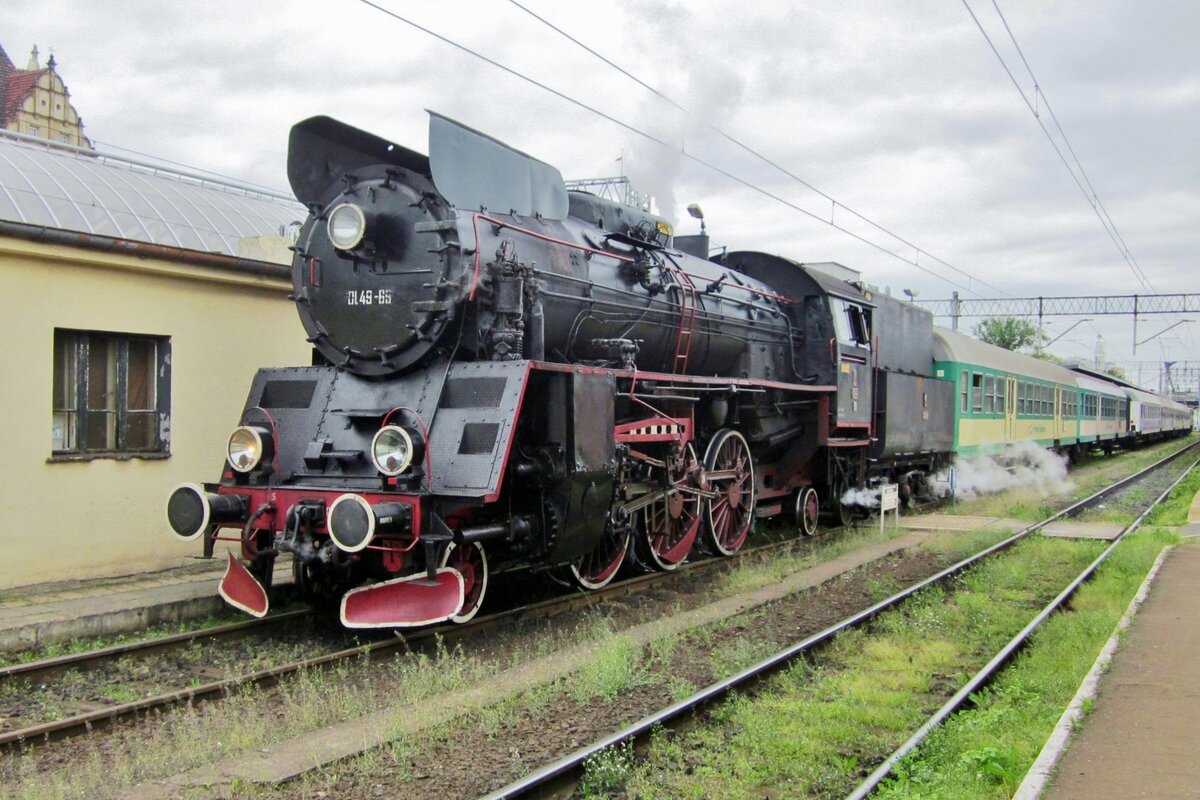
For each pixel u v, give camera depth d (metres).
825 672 6.84
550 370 7.55
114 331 9.41
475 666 6.67
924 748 5.18
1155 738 4.94
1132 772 4.46
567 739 5.30
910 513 17.39
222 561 10.30
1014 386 23.97
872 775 4.78
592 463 7.87
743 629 7.97
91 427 9.41
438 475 7.20
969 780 4.67
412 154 8.16
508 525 7.57
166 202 12.84
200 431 10.22
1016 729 5.50
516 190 8.48
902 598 9.08
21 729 5.46
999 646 7.66
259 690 6.15
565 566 9.02
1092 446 40.41
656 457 9.77
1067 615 8.53
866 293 15.36
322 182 8.64
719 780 4.87
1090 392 33.59
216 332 10.37
